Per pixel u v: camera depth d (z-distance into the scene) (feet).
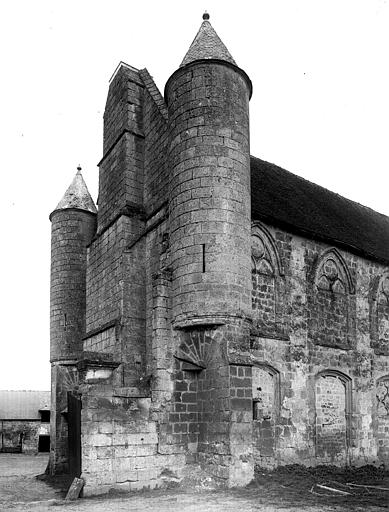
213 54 60.18
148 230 67.31
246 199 58.54
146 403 53.52
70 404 59.67
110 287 72.43
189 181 57.36
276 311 65.72
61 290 88.17
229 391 52.08
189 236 56.13
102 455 50.39
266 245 66.74
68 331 86.43
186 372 55.98
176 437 54.03
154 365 55.06
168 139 62.64
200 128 58.03
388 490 53.36
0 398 174.40
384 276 82.94
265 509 42.11
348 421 71.51
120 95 76.64
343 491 51.88
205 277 54.65
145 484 51.78
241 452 51.80
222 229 55.62
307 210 77.71
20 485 67.10
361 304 77.56
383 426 76.89
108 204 77.00
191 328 55.21
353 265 77.71
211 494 48.49
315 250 72.43
